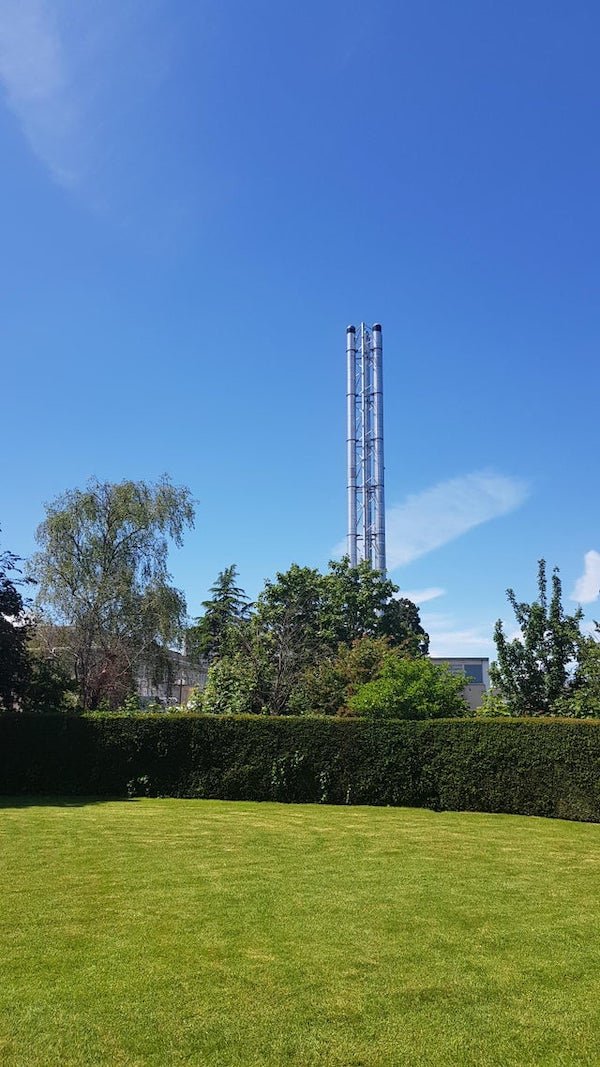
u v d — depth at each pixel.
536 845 13.02
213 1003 5.54
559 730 17.03
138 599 33.56
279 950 6.74
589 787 16.39
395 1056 4.80
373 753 18.58
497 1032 5.15
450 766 17.88
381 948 6.84
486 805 17.39
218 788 19.23
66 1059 4.69
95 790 19.62
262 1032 5.09
